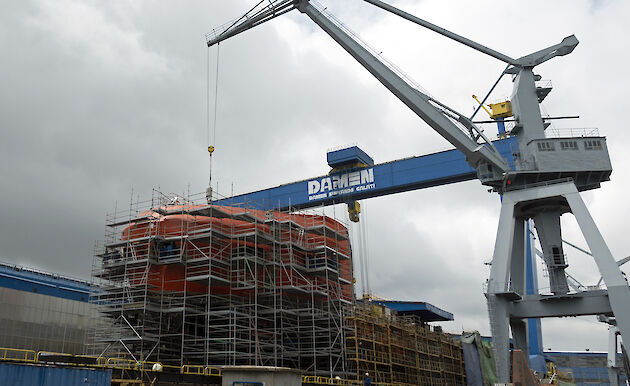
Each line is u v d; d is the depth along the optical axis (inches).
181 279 1676.9
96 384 948.6
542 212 1812.3
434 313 3043.8
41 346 2049.7
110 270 1702.8
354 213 3110.2
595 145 1787.6
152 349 1521.9
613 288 1537.9
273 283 1755.7
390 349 2108.8
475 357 2984.7
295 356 1814.7
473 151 1814.7
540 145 1797.5
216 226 1734.7
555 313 1619.1
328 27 1979.6
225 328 1706.4
